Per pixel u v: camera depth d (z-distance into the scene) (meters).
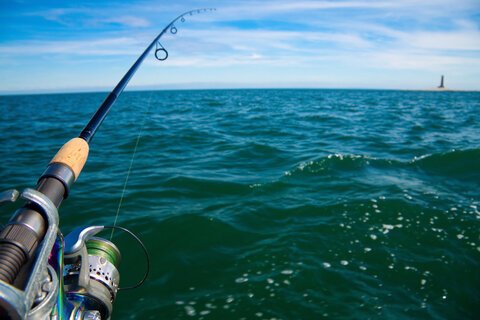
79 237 1.38
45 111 26.20
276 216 5.11
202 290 3.51
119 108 26.23
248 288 3.51
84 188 6.40
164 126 14.61
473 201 5.58
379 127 14.54
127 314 3.19
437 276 3.73
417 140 11.32
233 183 6.51
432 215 5.03
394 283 3.62
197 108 25.62
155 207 5.47
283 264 3.90
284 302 3.31
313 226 4.77
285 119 17.38
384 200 5.54
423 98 52.12
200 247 4.29
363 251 4.18
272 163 8.18
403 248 4.25
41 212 0.91
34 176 7.26
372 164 7.76
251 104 30.70
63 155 1.18
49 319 0.84
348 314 3.17
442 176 7.06
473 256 4.09
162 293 3.47
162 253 4.16
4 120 18.66
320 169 7.33
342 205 5.39
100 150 9.86
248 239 4.47
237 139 11.37
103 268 1.53
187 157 8.91
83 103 40.72
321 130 13.50
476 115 20.75
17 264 0.79
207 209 5.33
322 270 3.79
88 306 1.37
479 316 3.21
